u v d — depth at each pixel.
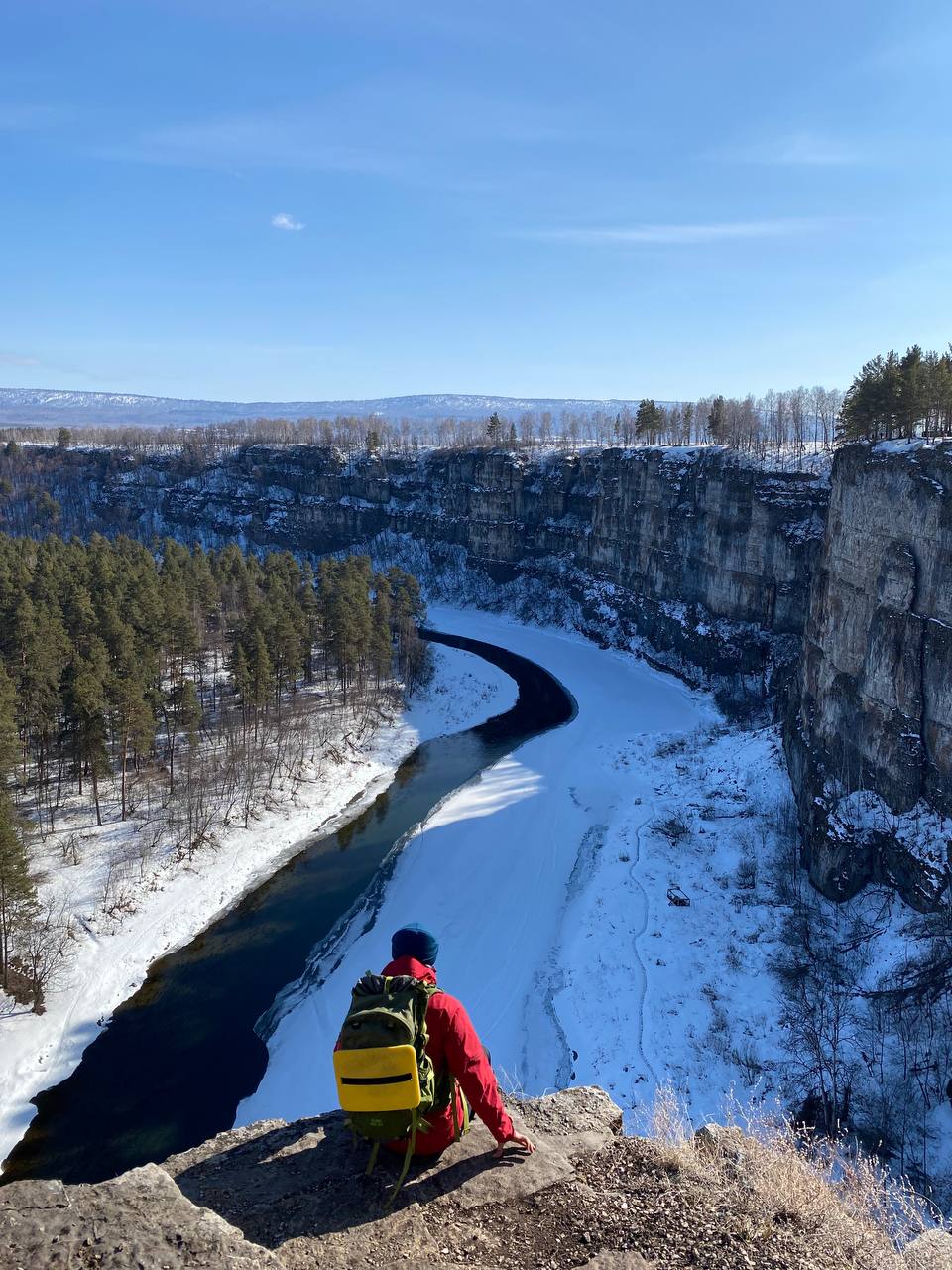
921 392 56.72
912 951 33.72
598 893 42.81
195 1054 33.06
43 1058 32.69
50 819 49.16
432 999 5.76
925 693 39.44
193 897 43.97
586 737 70.44
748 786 55.12
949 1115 26.22
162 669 66.62
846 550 48.59
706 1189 6.32
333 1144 6.26
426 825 53.16
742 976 35.31
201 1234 4.93
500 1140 5.93
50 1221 4.94
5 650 60.12
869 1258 6.18
